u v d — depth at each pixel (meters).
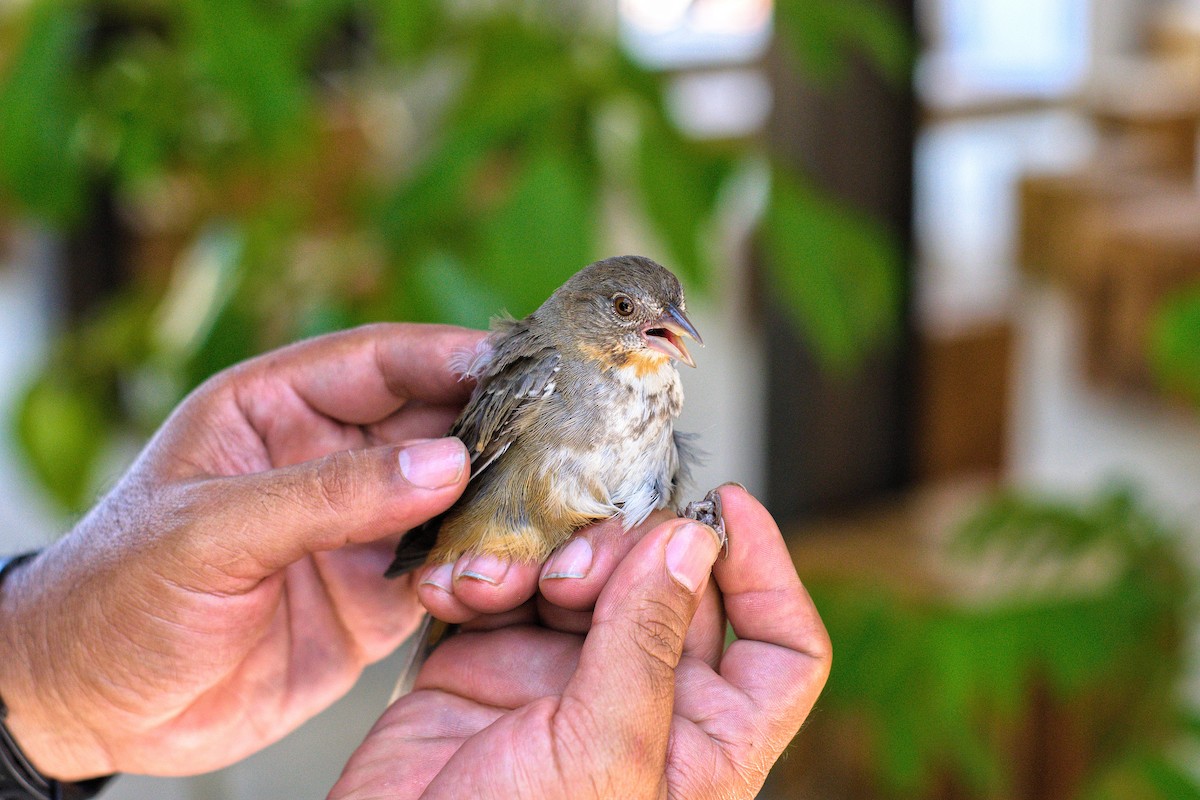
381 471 0.55
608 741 0.51
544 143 0.65
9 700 0.58
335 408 0.62
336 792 0.55
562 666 0.57
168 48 0.78
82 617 0.57
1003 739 0.81
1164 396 1.64
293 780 0.98
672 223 0.66
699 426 1.49
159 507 0.57
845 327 0.68
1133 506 0.77
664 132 0.67
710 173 0.67
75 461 0.81
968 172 2.82
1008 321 1.32
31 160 0.72
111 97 0.76
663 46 2.84
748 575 0.56
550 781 0.51
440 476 0.55
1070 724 0.80
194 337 0.72
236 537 0.55
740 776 0.55
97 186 1.13
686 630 0.53
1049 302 1.94
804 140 0.89
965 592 0.79
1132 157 2.22
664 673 0.52
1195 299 0.74
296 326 0.70
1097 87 3.14
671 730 0.54
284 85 0.68
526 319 0.62
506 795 0.51
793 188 0.67
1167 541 0.76
